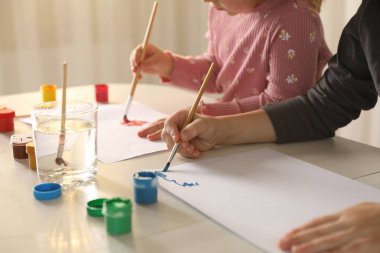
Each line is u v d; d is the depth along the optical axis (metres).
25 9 1.90
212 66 0.93
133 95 1.33
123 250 0.59
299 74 1.14
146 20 2.15
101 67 2.11
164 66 1.41
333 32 1.84
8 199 0.73
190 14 2.24
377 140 1.81
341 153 0.92
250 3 1.21
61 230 0.63
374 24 0.89
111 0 2.05
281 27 1.15
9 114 1.05
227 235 0.62
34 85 2.00
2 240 0.61
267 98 1.15
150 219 0.66
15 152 0.89
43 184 0.74
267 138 0.98
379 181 0.79
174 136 0.90
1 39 1.89
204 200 0.71
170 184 0.77
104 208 0.63
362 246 0.56
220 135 0.95
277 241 0.60
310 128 0.99
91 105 0.83
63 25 1.99
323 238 0.57
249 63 1.26
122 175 0.82
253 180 0.79
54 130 0.77
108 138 1.00
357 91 0.99
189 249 0.59
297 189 0.75
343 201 0.71
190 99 1.32
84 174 0.78
